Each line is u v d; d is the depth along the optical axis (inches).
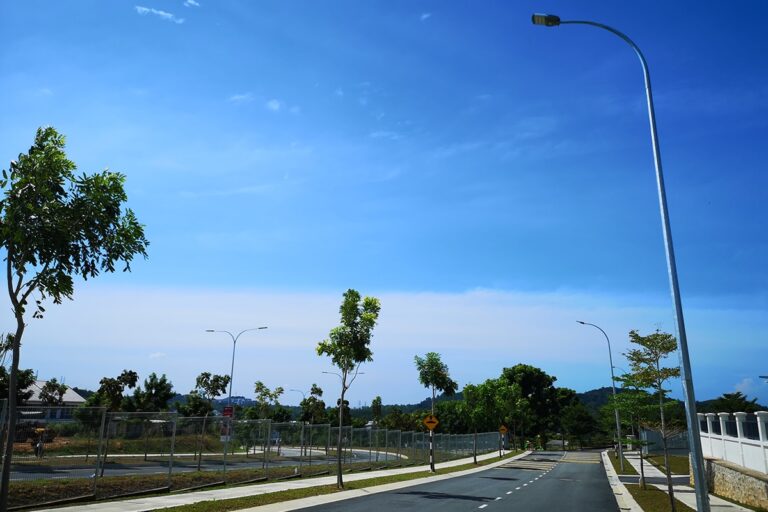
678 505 758.5
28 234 422.6
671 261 502.9
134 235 470.9
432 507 718.5
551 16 560.4
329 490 882.1
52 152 433.4
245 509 638.5
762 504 713.0
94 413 758.5
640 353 753.6
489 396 2583.7
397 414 4084.6
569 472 1562.5
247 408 3029.0
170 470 827.4
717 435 1057.5
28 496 602.2
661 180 526.6
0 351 1200.8
